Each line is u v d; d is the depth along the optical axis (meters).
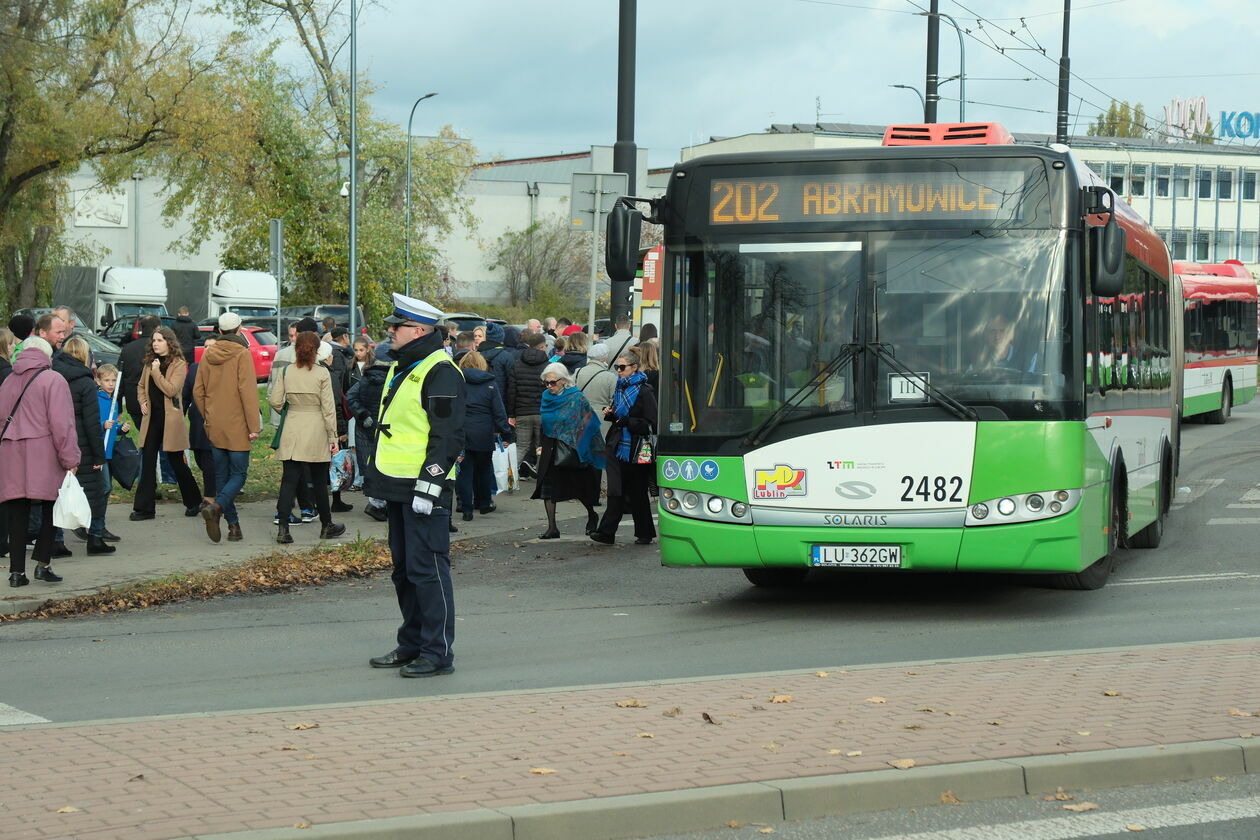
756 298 10.11
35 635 10.08
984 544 9.72
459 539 15.11
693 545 10.17
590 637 9.84
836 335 9.96
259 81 50.34
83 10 40.12
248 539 14.34
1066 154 9.93
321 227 52.53
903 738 6.50
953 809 5.82
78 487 12.02
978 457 9.73
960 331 9.84
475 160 64.69
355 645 9.62
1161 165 85.56
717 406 10.15
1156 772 6.21
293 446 14.05
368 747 6.36
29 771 5.99
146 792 5.65
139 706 7.70
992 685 7.66
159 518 15.75
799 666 8.64
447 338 17.67
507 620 10.63
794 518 9.95
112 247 71.31
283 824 5.21
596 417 15.04
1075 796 6.02
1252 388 35.88
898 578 12.49
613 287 17.95
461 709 7.15
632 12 16.67
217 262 73.88
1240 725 6.74
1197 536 15.34
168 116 41.81
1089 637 9.57
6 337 12.94
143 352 16.36
